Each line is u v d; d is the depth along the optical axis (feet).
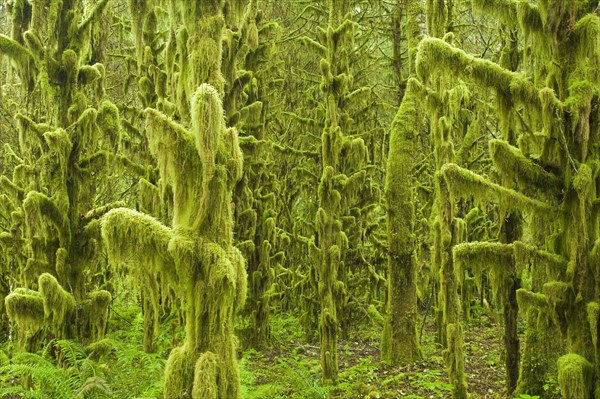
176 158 9.97
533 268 17.70
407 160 31.68
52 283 16.21
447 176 14.65
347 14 28.48
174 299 11.66
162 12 30.35
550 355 20.31
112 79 42.63
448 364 18.52
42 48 18.66
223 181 10.18
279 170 42.96
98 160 18.86
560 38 15.10
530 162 15.15
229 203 10.45
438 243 21.26
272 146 32.53
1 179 23.72
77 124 18.35
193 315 9.94
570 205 14.69
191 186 10.07
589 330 14.11
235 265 10.26
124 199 36.76
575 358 13.48
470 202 41.50
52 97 18.10
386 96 50.31
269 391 20.27
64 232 17.98
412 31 34.42
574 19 14.84
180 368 9.89
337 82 26.27
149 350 25.13
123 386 18.02
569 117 14.66
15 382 21.54
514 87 14.73
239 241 30.01
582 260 14.23
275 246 38.29
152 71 28.53
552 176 15.11
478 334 38.09
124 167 26.50
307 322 35.19
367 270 39.40
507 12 16.87
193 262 9.64
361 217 35.35
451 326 18.49
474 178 14.60
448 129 23.53
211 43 11.80
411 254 31.14
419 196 41.86
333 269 24.57
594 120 15.12
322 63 26.23
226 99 26.21
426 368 28.78
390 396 23.85
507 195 14.66
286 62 46.70
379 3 38.68
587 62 14.49
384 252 36.17
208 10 11.91
